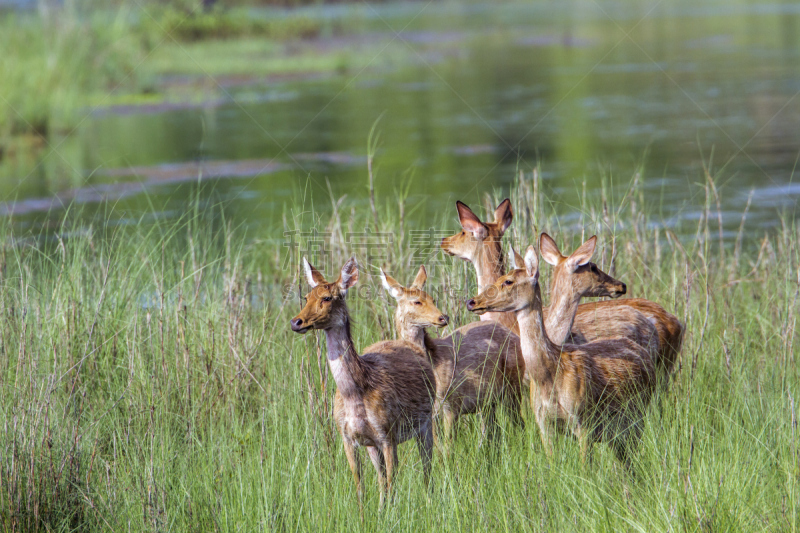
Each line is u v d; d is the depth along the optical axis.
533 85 74.00
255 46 99.44
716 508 13.65
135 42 77.44
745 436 15.76
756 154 46.81
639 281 23.34
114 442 16.09
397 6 159.38
